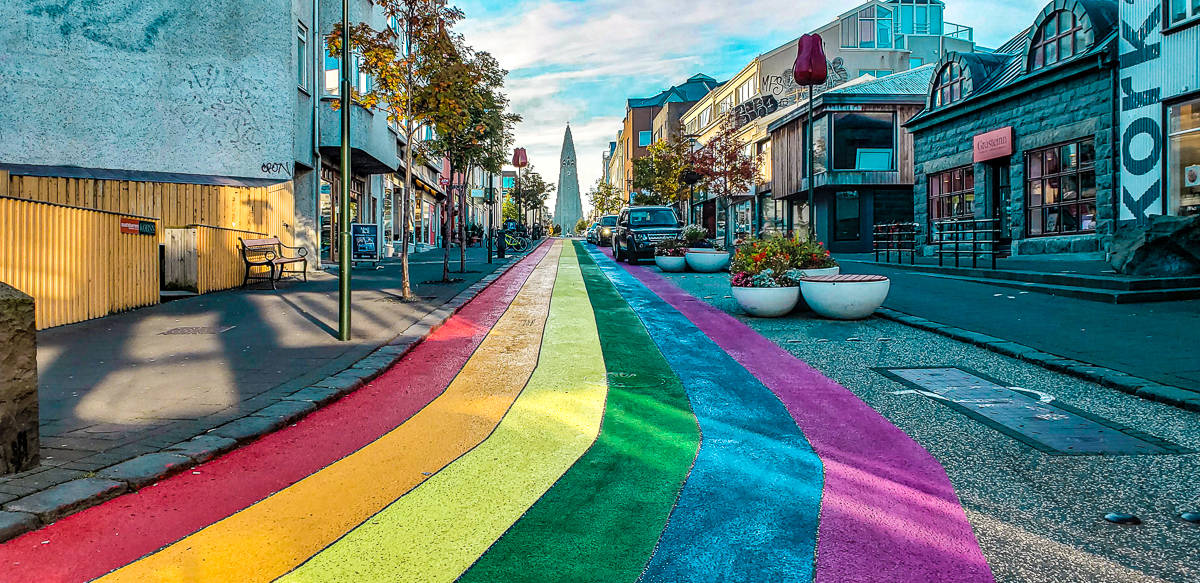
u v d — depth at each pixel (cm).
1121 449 461
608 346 842
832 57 4488
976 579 292
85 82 1468
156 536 332
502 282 1695
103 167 1484
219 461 441
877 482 404
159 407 543
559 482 403
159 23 1537
